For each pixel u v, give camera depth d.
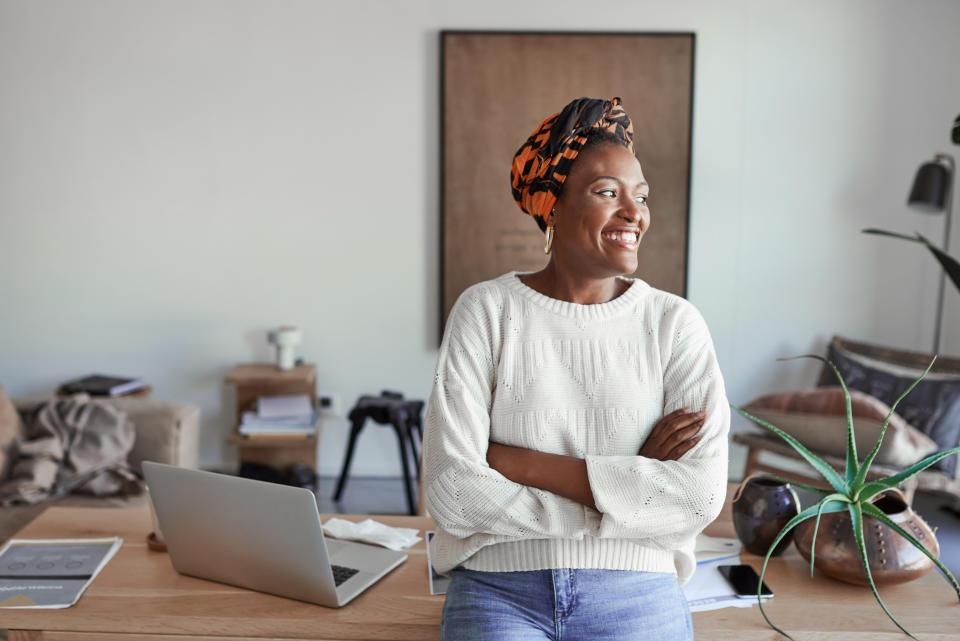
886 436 2.78
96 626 1.36
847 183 3.91
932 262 3.94
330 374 4.04
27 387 4.02
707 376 1.29
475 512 1.21
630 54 3.81
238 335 4.00
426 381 4.03
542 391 1.28
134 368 4.02
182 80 3.86
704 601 1.45
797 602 1.45
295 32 3.83
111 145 3.89
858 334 4.00
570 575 1.19
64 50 3.83
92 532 1.75
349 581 1.49
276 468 3.87
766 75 3.86
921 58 3.83
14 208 3.92
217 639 1.36
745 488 1.64
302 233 3.95
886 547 1.46
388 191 3.92
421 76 3.85
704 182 3.92
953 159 3.80
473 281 3.92
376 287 3.98
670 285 3.92
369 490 3.90
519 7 3.80
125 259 3.96
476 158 3.86
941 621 1.38
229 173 3.91
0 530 2.51
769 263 3.96
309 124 3.88
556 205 1.30
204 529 1.44
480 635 1.16
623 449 1.27
